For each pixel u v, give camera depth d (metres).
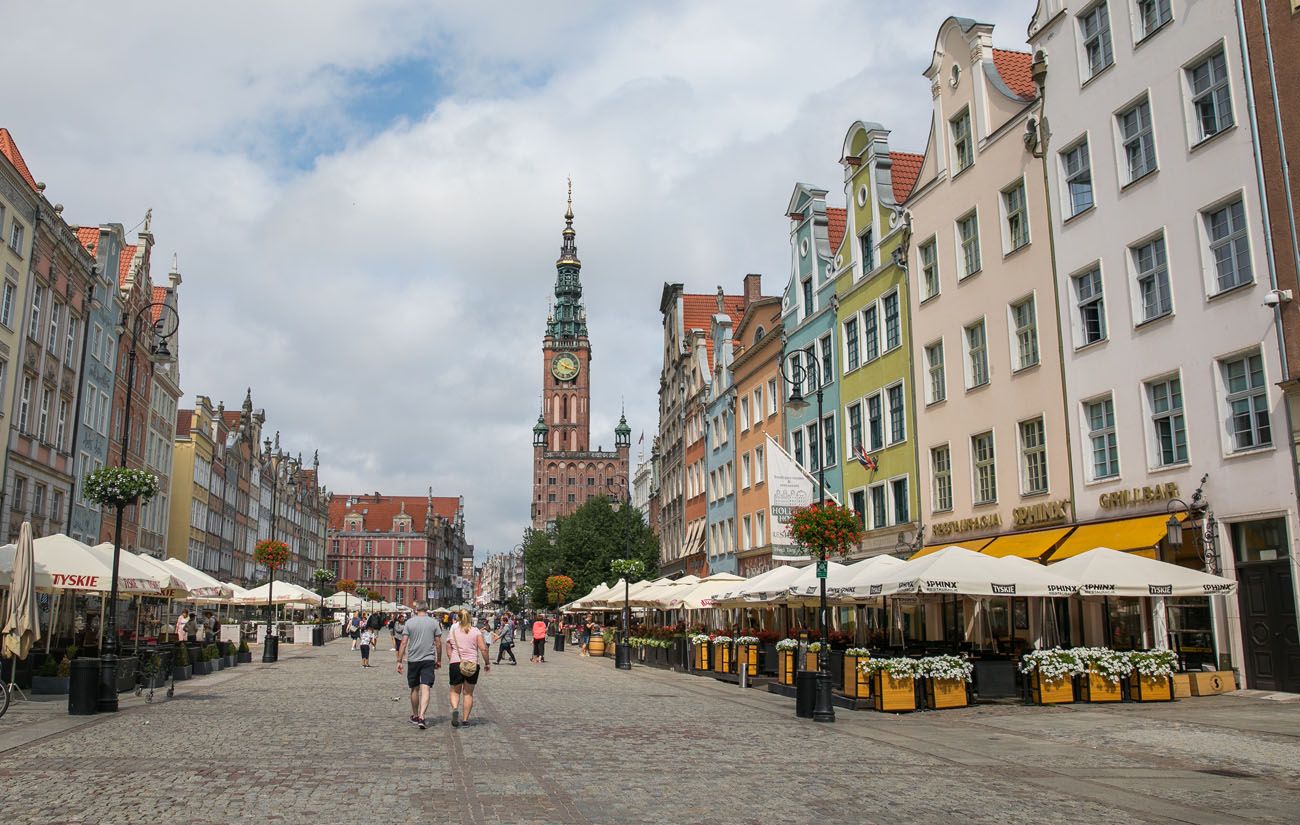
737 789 10.98
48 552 22.16
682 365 68.81
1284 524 19.92
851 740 15.35
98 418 45.16
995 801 10.34
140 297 51.03
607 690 26.80
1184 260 22.55
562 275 193.88
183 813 9.36
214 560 77.56
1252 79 20.83
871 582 22.27
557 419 188.50
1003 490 28.88
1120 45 24.67
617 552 83.69
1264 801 10.28
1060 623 26.84
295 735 15.44
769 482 31.69
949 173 32.06
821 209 42.81
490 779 11.43
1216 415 21.52
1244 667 20.77
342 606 80.44
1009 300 28.81
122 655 27.30
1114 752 13.74
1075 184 26.44
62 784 10.84
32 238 35.91
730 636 33.53
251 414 92.81
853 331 38.97
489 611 182.12
